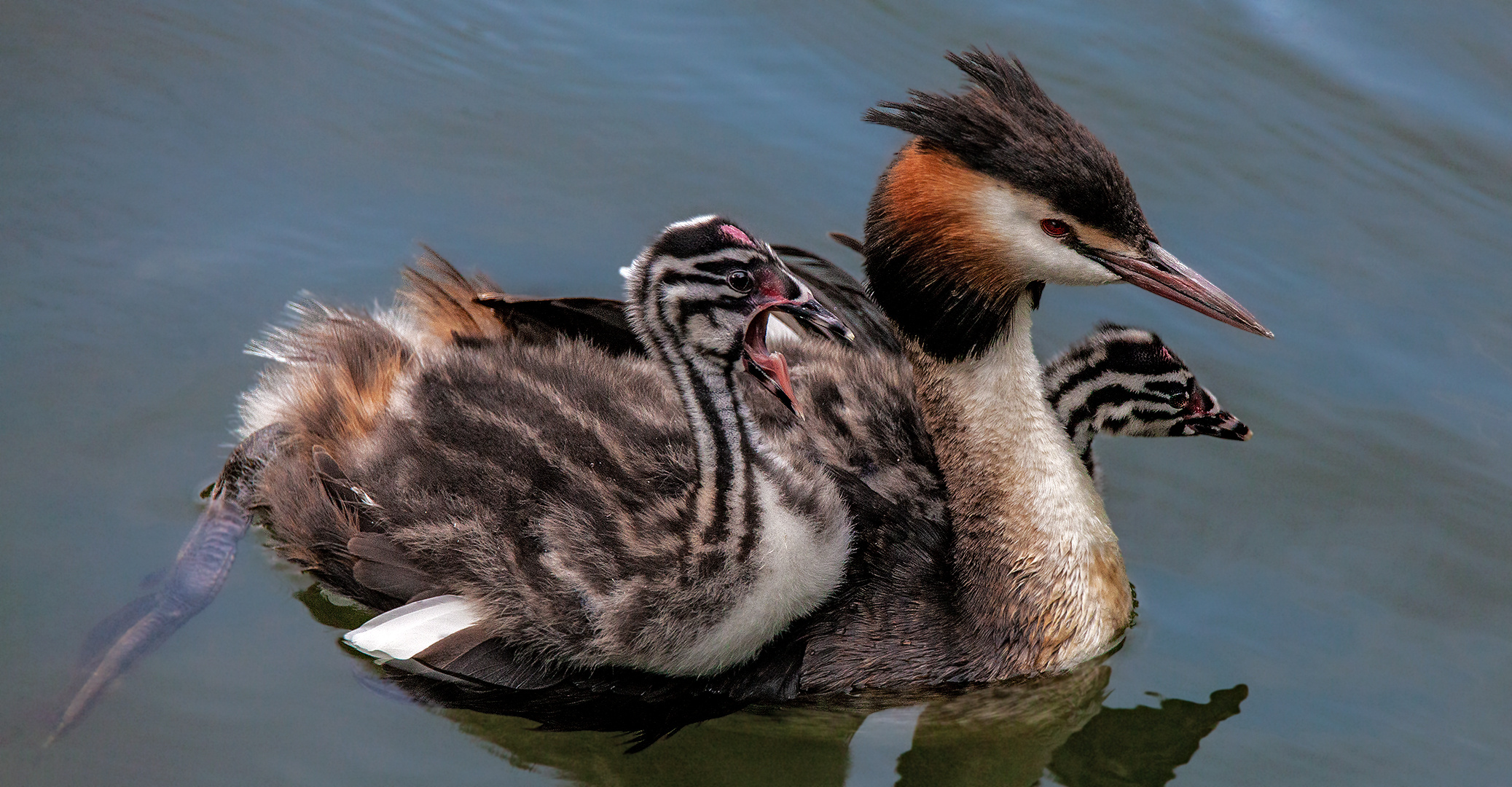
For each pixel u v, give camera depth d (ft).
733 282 34.32
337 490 37.93
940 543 38.50
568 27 58.13
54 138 50.65
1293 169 52.60
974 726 38.11
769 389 35.29
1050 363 42.70
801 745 37.47
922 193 36.06
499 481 36.47
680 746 36.99
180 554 39.11
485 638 36.35
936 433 38.81
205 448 42.34
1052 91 54.80
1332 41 57.26
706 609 35.42
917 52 56.75
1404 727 37.11
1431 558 41.65
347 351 40.22
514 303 40.29
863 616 37.50
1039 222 35.42
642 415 38.22
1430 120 54.08
